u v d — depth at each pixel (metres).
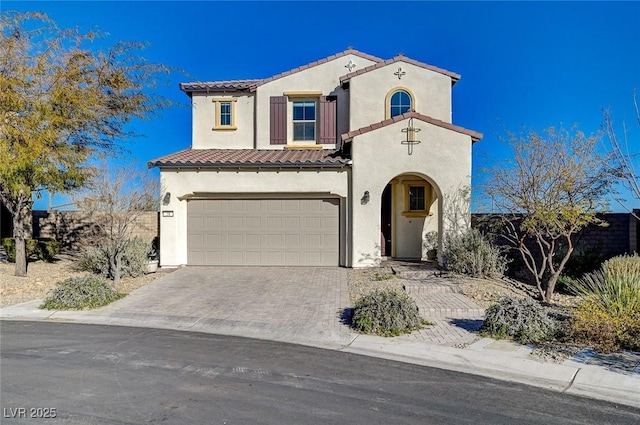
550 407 5.55
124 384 6.16
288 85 19.48
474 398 5.80
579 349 7.68
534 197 12.12
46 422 4.96
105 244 14.99
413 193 18.59
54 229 21.95
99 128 16.69
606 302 8.67
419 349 7.90
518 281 14.13
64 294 11.23
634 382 6.30
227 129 19.92
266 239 16.89
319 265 16.73
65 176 15.00
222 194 16.80
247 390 5.98
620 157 9.84
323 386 6.17
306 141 19.48
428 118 15.95
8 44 13.87
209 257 16.97
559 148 11.89
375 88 18.36
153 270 15.53
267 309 10.90
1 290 13.29
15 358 7.32
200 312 10.71
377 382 6.36
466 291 12.44
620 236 15.15
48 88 14.62
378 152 16.14
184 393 5.85
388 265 16.28
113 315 10.57
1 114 13.70
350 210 16.42
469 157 15.80
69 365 6.97
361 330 9.01
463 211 15.62
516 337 8.36
